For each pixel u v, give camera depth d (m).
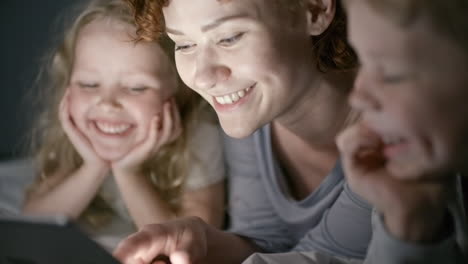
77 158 1.69
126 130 1.52
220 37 1.01
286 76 1.07
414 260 0.75
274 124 1.31
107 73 1.47
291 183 1.33
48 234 0.73
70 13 1.76
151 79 1.47
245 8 1.01
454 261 0.77
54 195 1.59
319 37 1.14
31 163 1.78
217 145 1.58
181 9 1.00
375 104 0.71
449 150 0.69
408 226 0.75
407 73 0.67
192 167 1.57
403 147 0.74
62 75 1.65
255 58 1.03
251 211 1.37
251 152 1.37
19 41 1.91
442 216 0.77
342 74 1.20
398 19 0.65
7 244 0.79
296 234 1.33
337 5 1.14
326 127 1.21
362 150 0.81
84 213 1.63
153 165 1.59
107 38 1.46
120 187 1.56
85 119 1.52
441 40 0.65
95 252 0.74
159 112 1.51
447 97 0.67
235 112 1.07
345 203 1.19
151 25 1.17
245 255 1.24
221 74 1.03
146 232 1.01
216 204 1.57
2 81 1.92
